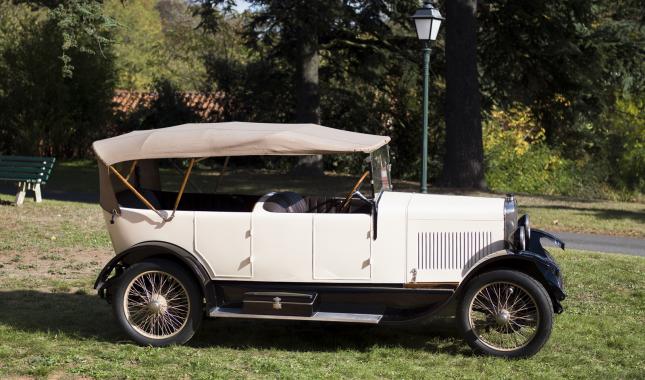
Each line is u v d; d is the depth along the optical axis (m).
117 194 7.46
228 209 8.12
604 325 8.05
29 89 28.92
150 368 6.36
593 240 15.30
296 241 6.99
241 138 7.11
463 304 6.79
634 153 29.39
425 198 7.21
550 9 24.27
